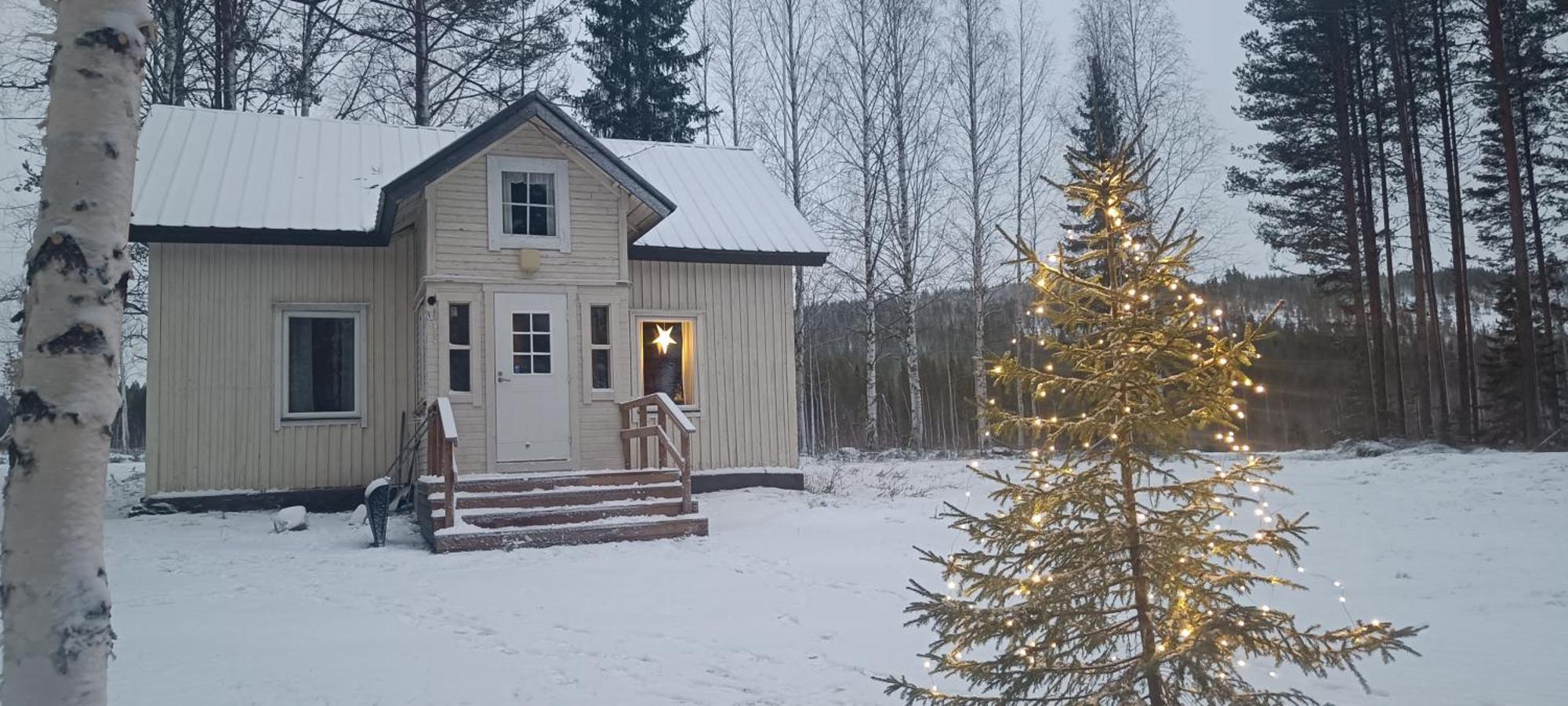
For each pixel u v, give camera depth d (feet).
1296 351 176.04
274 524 42.39
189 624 24.38
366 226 50.78
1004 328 116.98
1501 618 22.58
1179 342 11.99
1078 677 12.06
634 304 55.31
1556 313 96.78
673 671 19.65
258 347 49.73
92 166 10.16
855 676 19.08
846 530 40.06
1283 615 11.22
